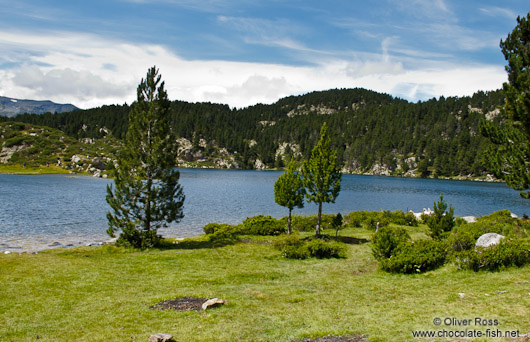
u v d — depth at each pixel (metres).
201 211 54.41
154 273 18.58
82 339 9.91
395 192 106.19
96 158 150.25
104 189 82.56
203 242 29.30
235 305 13.07
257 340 9.73
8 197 60.59
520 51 15.98
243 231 34.69
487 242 20.91
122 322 11.27
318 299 13.93
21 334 10.27
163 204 26.11
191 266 20.39
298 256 23.52
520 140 17.05
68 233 34.88
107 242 31.05
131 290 15.28
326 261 22.50
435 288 14.64
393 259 18.80
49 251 24.73
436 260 18.84
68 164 154.12
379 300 13.50
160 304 13.17
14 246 28.45
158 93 25.39
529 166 16.45
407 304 12.55
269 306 13.01
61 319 11.54
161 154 24.73
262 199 73.56
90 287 15.64
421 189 121.31
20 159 156.12
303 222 38.12
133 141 25.12
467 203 80.81
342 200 79.50
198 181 124.38
